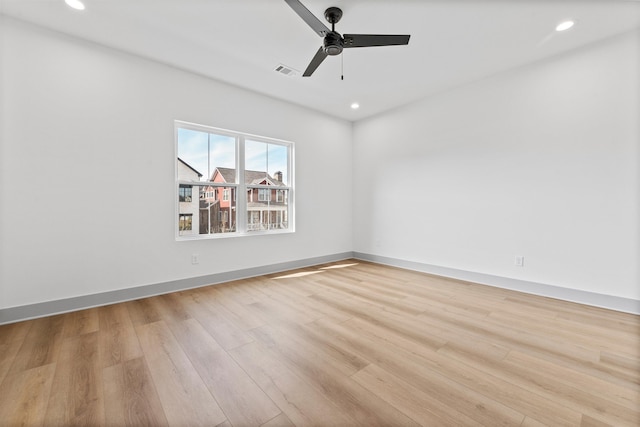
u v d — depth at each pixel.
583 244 2.77
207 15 2.31
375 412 1.32
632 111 2.49
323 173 4.81
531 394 1.44
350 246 5.29
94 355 1.82
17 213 2.35
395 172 4.56
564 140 2.87
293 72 3.30
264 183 4.13
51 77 2.48
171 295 3.07
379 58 2.97
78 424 1.25
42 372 1.63
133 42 2.70
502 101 3.30
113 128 2.79
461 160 3.71
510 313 2.54
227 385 1.52
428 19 2.35
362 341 2.02
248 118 3.82
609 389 1.48
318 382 1.55
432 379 1.57
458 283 3.55
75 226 2.61
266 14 2.30
